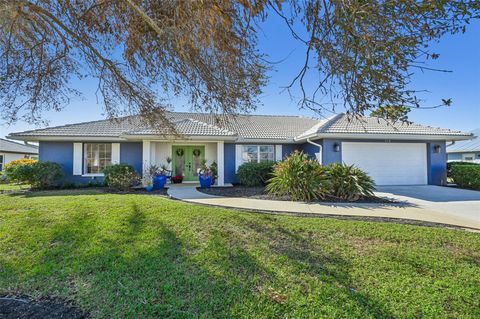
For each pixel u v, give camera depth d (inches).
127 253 175.0
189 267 158.1
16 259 169.5
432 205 346.6
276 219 253.3
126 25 170.6
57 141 571.2
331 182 388.8
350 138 557.9
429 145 586.6
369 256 173.9
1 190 503.8
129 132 520.1
